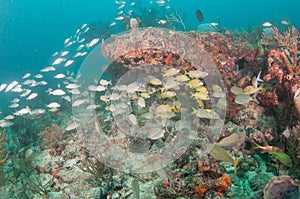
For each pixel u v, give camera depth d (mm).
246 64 2395
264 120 1950
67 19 29453
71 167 2135
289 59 2141
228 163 1550
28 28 27094
